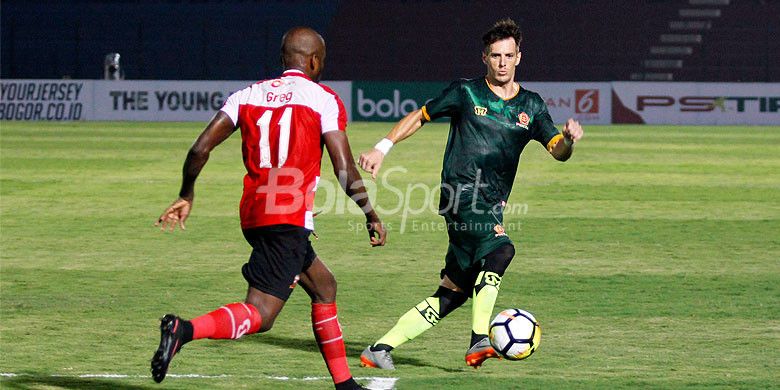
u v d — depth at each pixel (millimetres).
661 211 46562
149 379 20062
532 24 143375
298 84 17625
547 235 39562
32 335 23844
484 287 20141
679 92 114125
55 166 66125
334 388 19516
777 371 20781
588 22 143000
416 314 21062
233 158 72938
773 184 57469
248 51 143875
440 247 37188
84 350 22453
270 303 17234
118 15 147500
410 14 144750
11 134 94500
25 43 145000
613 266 33125
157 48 144625
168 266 33125
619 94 114625
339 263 33844
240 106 17766
